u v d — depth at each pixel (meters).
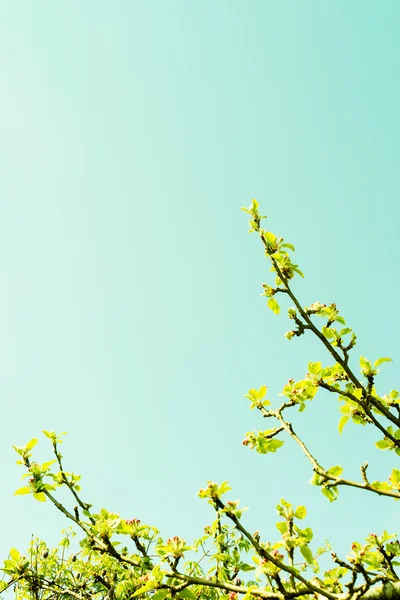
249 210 4.75
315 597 3.46
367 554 3.53
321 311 4.54
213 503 3.52
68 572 6.10
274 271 4.52
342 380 4.46
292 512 3.63
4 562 4.65
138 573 5.41
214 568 4.00
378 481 3.77
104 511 4.19
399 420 4.04
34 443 4.65
